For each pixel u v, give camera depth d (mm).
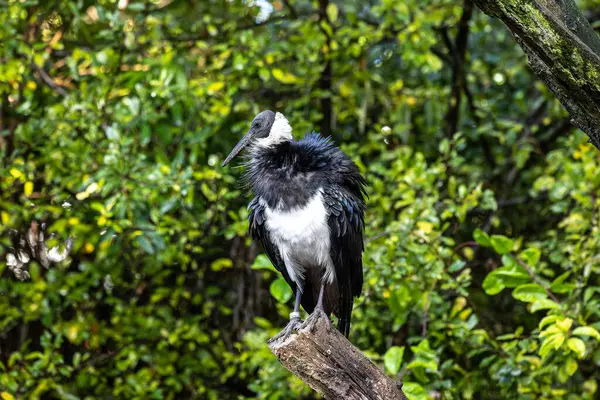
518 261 8797
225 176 10672
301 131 11273
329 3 12172
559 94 4805
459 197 10383
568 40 4496
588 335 8469
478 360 10945
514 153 12094
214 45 11609
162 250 11125
